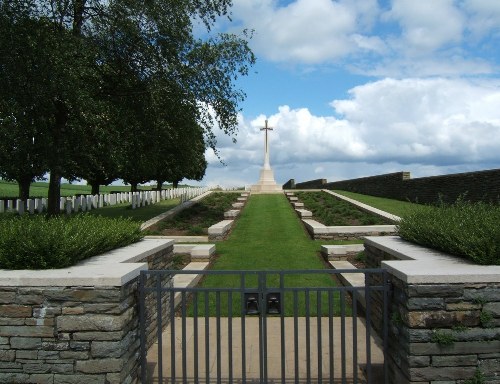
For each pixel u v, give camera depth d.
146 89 15.30
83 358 3.86
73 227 5.50
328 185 38.84
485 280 3.83
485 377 3.81
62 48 12.27
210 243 12.61
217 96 16.19
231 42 16.11
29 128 13.37
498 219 5.06
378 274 5.98
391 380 4.45
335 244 12.05
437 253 5.14
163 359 5.21
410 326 3.82
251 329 6.18
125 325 4.02
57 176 14.37
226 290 4.18
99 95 15.32
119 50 15.02
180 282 7.62
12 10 11.91
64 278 3.88
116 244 6.15
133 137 16.17
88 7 14.26
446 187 18.86
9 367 3.90
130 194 29.84
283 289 4.16
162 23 14.50
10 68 12.11
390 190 24.42
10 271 4.19
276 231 14.42
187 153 18.33
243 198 24.55
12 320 3.90
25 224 5.46
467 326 3.82
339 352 5.32
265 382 4.11
